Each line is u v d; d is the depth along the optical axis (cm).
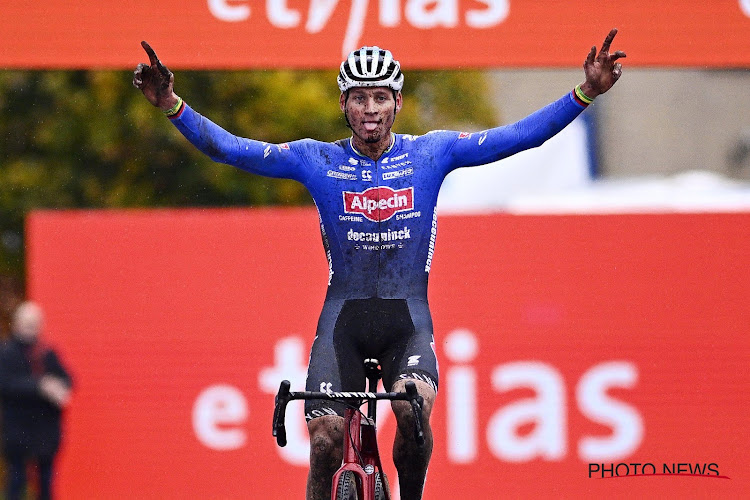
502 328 2666
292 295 2688
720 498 2644
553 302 2675
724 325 2673
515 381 2658
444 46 2173
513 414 2653
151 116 4259
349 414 1470
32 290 2692
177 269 2695
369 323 1555
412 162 1588
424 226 1583
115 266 2697
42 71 4319
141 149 4294
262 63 2169
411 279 1574
